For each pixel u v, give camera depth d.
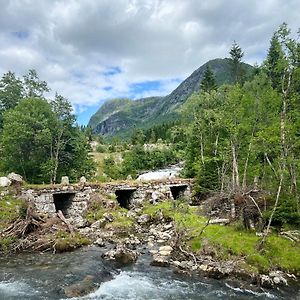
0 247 22.70
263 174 27.14
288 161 22.83
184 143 58.53
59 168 47.16
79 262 20.44
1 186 29.09
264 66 28.41
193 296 16.47
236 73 67.06
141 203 35.97
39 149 45.28
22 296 15.80
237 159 29.97
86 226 28.48
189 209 31.53
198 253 21.50
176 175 52.44
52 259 21.12
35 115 43.88
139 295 16.47
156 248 23.88
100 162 82.00
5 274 18.62
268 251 20.59
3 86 54.81
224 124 31.23
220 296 16.48
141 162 75.12
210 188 38.25
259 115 26.70
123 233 27.14
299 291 17.06
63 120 48.53
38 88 53.84
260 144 25.56
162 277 18.78
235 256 20.52
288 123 23.33
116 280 18.27
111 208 32.28
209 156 40.50
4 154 43.25
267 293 16.83
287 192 24.62
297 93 24.23
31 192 29.89
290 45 22.75
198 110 45.53
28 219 25.17
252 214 24.00
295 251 20.55
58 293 16.14
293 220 23.31
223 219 26.05
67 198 33.84
